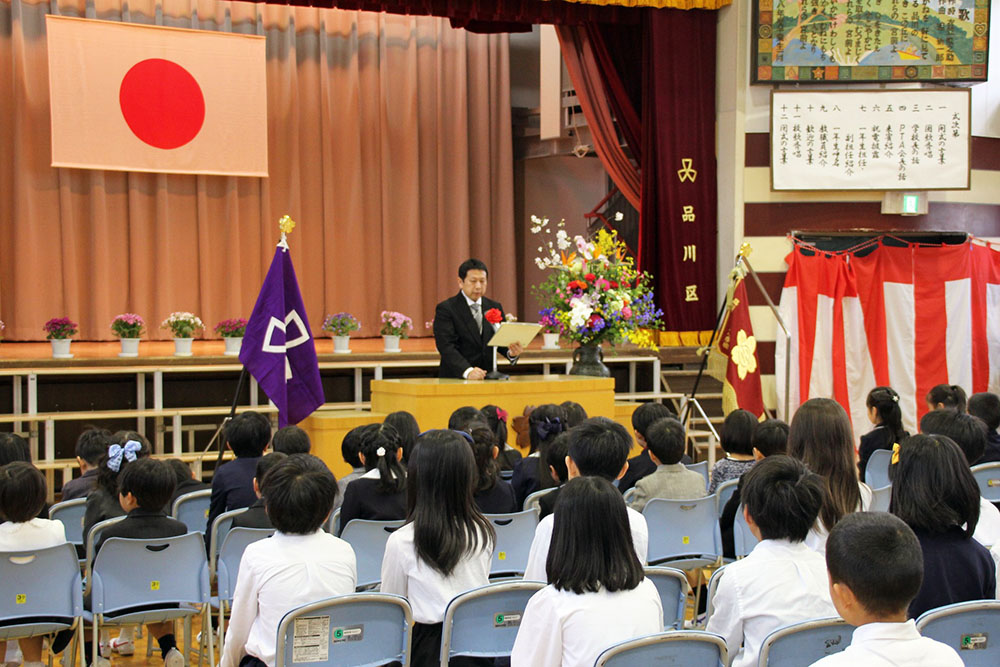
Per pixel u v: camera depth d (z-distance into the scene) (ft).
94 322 33.81
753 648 8.50
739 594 8.59
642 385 30.94
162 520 12.32
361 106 37.76
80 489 15.55
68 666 12.92
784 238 30.53
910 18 30.14
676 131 30.68
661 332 30.78
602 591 7.82
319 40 36.76
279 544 9.52
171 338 34.53
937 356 30.81
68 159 32.12
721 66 30.81
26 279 32.83
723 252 30.78
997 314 31.32
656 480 13.99
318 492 9.50
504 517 12.41
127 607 11.91
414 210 38.17
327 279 37.14
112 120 32.58
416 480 9.93
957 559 9.09
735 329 26.76
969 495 9.07
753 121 30.32
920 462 9.20
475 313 22.16
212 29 34.99
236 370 27.63
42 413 25.41
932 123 30.37
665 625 10.30
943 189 30.48
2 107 32.68
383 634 9.14
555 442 12.56
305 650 8.82
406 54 38.09
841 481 11.47
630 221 37.11
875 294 30.73
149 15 34.30
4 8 32.71
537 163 41.50
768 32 29.94
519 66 41.16
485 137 39.42
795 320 30.12
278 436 14.87
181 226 34.96
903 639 6.30
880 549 6.33
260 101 34.09
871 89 30.32
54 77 31.89
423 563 9.80
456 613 9.21
